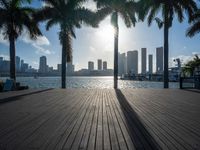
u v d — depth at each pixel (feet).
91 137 17.79
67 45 83.41
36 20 78.95
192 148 15.39
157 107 32.91
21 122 22.82
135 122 23.00
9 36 73.20
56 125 21.61
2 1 72.49
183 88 73.97
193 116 26.22
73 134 18.58
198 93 56.03
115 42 84.53
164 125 21.81
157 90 65.57
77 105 34.47
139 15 82.69
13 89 63.82
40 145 15.87
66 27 82.53
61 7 81.30
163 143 16.44
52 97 45.27
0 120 23.76
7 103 36.35
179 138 17.62
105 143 16.39
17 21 73.10
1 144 16.06
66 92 56.70
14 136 18.02
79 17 82.48
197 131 19.66
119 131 19.58
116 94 52.37
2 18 72.28
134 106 33.76
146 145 16.02
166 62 83.82
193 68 137.80
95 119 24.30
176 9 82.07
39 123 22.41
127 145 16.01
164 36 83.87
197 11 82.12
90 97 45.62
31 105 34.30
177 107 32.96
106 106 33.58
